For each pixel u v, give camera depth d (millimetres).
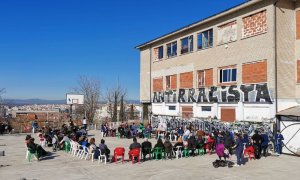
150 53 41906
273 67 23953
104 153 19391
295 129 21766
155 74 40812
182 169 17141
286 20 24688
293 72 24781
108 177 15484
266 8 24766
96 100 72938
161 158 20422
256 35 25719
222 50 29391
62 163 19391
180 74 35688
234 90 27859
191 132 26438
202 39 32250
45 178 15367
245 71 26766
